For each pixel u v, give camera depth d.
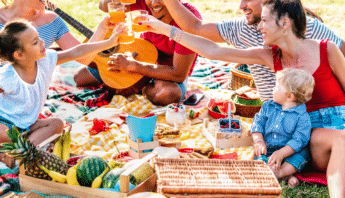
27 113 2.96
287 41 2.94
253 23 3.39
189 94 4.45
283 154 2.91
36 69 3.00
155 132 3.26
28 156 2.33
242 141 3.36
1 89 2.77
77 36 6.97
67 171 2.47
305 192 2.72
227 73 5.17
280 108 3.05
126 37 3.41
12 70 2.85
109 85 4.14
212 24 3.71
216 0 9.55
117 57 4.05
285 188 2.78
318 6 8.85
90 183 2.41
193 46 3.21
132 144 3.11
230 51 3.17
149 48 4.41
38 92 2.99
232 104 3.71
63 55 3.20
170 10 3.71
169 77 4.01
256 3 3.22
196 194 2.18
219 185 2.21
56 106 3.97
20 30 2.75
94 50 3.32
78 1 9.06
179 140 3.33
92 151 3.18
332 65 2.93
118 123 3.67
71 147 3.22
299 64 3.02
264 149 3.02
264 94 3.60
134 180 2.41
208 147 3.20
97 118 3.66
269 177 2.33
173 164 2.39
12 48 2.75
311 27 3.35
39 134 2.94
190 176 2.28
